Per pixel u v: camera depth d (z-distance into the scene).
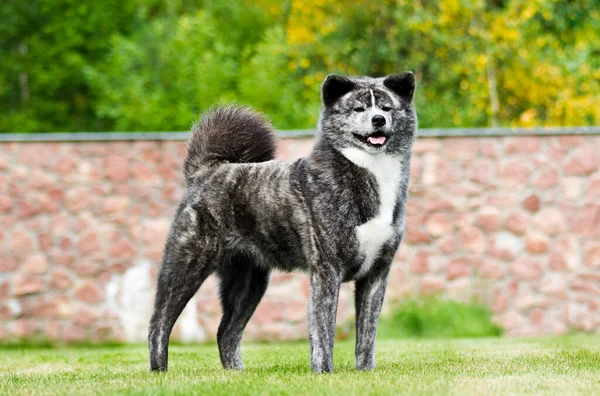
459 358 9.41
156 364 8.67
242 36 28.61
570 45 25.14
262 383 7.29
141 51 24.12
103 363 10.55
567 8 23.98
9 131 29.67
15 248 15.44
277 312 15.22
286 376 7.76
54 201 15.49
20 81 31.20
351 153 8.02
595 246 15.11
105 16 29.98
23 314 15.36
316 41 26.00
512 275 15.20
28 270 15.41
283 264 8.55
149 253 15.41
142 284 15.37
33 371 9.66
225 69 22.98
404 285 15.26
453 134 15.28
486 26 24.48
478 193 15.28
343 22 26.23
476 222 15.26
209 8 29.30
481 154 15.32
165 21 26.84
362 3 26.09
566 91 23.47
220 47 23.09
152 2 29.83
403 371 8.10
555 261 15.16
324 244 7.97
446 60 24.98
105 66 27.62
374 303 8.33
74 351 13.56
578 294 15.10
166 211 15.44
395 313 15.19
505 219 15.23
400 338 14.88
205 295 15.22
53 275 15.41
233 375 8.05
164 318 8.66
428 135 15.30
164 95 22.84
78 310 15.36
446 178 15.32
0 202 15.48
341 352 11.02
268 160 9.27
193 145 9.12
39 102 30.33
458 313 15.08
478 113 24.62
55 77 29.89
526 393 6.66
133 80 23.52
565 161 15.21
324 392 6.73
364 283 8.38
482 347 11.20
